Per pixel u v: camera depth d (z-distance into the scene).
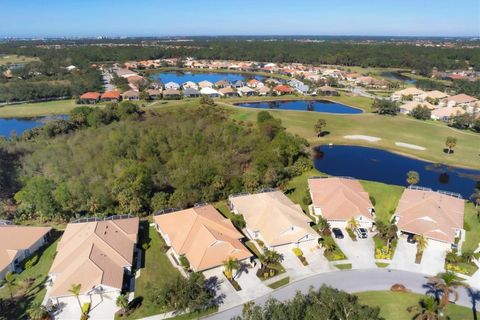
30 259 53.72
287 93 180.12
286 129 116.06
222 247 51.41
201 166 74.81
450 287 46.75
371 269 50.78
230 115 130.75
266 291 46.50
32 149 87.62
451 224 57.41
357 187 70.00
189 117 112.69
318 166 89.31
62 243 54.34
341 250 55.06
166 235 56.62
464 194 74.44
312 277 49.19
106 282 44.81
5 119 136.75
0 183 72.81
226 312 43.09
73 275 45.47
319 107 155.38
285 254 54.28
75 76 198.25
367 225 61.22
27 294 46.56
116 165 76.12
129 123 104.62
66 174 74.44
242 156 84.31
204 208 61.84
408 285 47.47
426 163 91.25
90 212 64.88
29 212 65.12
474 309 43.25
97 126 111.00
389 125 122.75
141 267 51.31
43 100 165.00
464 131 117.69
